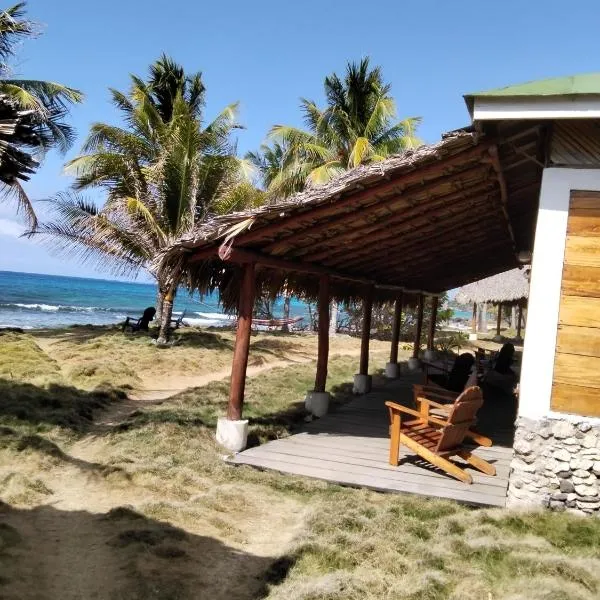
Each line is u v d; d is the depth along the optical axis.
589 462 4.53
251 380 12.12
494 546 3.90
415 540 4.14
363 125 22.34
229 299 7.63
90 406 8.68
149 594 3.30
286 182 21.61
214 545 4.09
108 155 16.33
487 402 10.63
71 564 3.66
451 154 4.96
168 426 7.09
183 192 16.14
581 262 4.67
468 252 11.32
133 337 16.80
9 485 5.00
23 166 3.34
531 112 4.27
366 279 10.73
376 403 10.12
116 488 5.18
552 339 4.69
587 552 3.94
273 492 5.30
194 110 18.95
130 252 16.45
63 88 15.88
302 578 3.60
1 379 9.72
